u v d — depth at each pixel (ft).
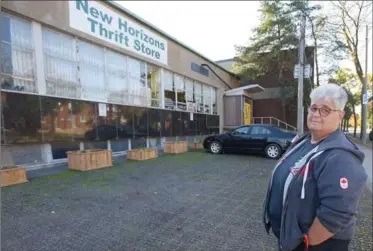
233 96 66.85
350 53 64.69
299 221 5.20
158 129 41.47
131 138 35.86
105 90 32.48
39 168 24.20
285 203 5.47
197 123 54.29
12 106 21.81
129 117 35.37
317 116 5.51
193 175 22.99
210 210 14.25
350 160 4.83
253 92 71.97
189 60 52.03
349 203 4.62
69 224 12.12
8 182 18.54
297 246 5.33
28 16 23.70
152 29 40.83
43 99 24.30
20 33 23.44
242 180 21.26
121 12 34.65
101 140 30.83
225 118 67.62
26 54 23.82
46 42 25.73
